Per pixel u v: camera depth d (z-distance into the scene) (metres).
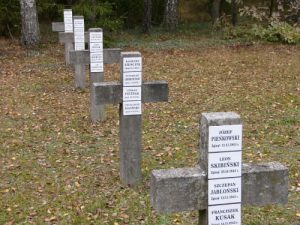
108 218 6.09
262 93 12.45
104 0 21.94
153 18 25.77
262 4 25.05
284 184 3.86
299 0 19.91
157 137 9.31
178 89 13.08
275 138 9.08
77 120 10.56
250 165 3.88
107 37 19.05
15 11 21.48
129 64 6.73
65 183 7.30
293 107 11.16
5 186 7.24
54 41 20.75
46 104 11.88
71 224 5.99
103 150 8.73
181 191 3.64
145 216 6.11
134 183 7.11
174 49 18.78
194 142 9.00
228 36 20.67
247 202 3.84
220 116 3.55
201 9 27.23
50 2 22.30
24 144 9.11
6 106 11.72
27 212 6.36
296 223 5.82
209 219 3.71
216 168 3.62
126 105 6.86
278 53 17.62
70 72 15.34
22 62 16.84
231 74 14.66
